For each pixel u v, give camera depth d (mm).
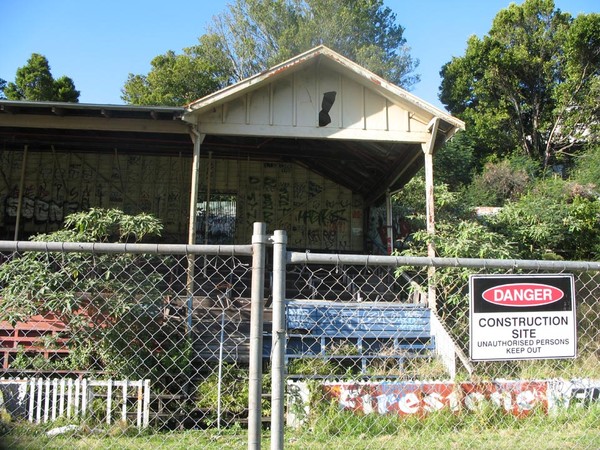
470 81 33000
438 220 13781
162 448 5000
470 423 5711
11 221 14789
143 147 14477
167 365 6746
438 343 7656
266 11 36094
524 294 3424
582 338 6598
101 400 5895
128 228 8055
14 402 5820
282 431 2963
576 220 14617
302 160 15703
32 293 6703
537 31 31906
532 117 31594
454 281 8742
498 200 23109
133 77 35406
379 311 8102
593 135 28375
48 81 31422
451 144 25062
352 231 16078
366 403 5875
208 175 14859
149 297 6773
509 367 6238
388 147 11984
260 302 3021
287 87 10211
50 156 15141
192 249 3076
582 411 5867
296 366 6883
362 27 34250
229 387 6488
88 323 6777
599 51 28016
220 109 9969
